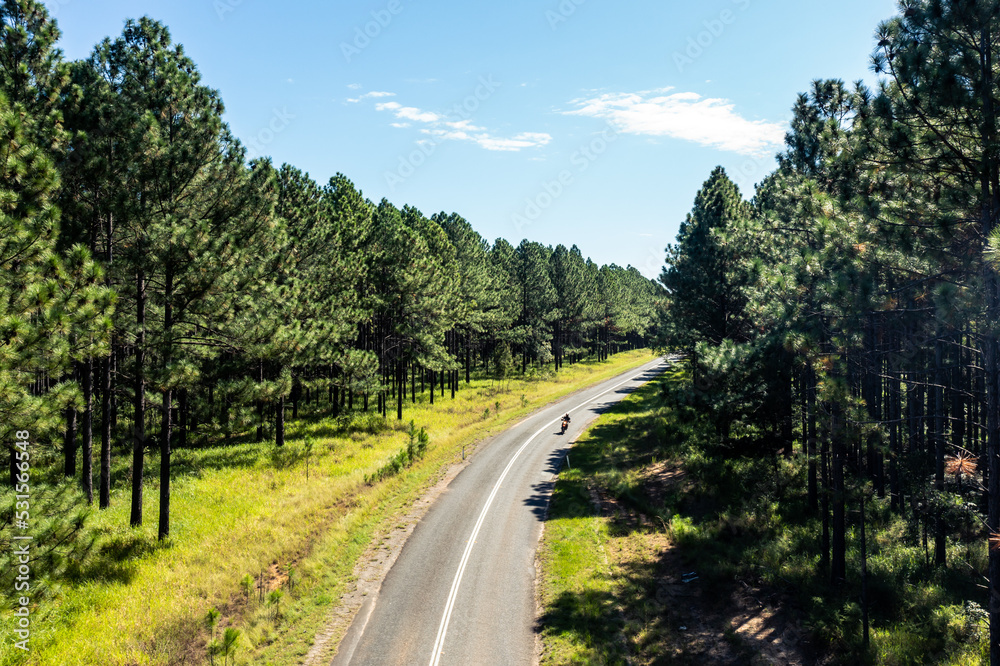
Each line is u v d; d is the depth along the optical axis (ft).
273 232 80.18
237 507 71.87
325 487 81.30
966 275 36.04
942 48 33.14
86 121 58.29
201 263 58.70
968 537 53.57
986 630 38.34
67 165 57.26
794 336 43.86
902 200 37.63
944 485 50.49
